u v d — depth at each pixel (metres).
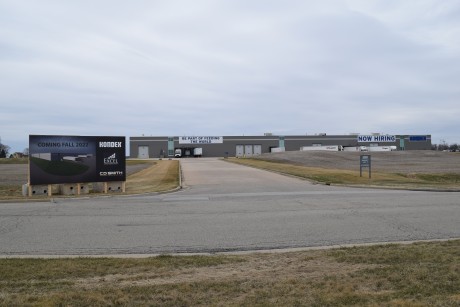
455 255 7.15
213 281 5.95
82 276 6.33
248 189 22.03
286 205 15.30
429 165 46.19
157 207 15.08
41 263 7.12
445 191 21.23
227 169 39.84
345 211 13.62
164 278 6.20
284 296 5.21
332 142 109.75
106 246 8.89
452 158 60.16
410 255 7.23
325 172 32.62
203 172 35.78
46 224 11.51
